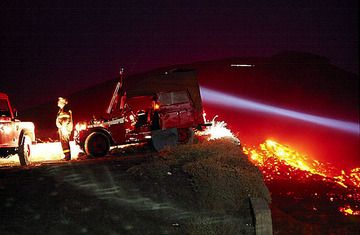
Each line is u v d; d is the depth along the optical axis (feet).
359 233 38.60
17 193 33.60
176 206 29.91
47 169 41.93
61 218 28.27
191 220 27.40
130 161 43.04
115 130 51.39
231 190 29.81
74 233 26.08
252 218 27.48
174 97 51.85
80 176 37.40
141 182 34.37
